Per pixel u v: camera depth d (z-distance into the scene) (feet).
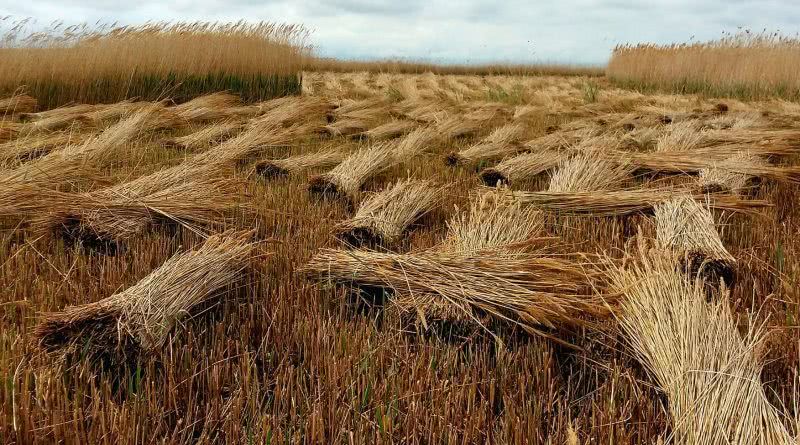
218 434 7.06
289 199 16.96
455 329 9.32
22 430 6.73
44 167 16.37
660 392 7.94
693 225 12.74
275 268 11.74
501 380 8.09
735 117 34.96
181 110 33.88
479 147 24.22
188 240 13.26
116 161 20.98
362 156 19.98
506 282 9.70
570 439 6.49
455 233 12.49
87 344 8.20
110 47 38.91
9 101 32.86
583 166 17.99
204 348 8.46
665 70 62.95
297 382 7.88
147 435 7.07
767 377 8.38
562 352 9.07
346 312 10.20
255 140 24.32
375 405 7.66
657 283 9.18
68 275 10.93
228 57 42.75
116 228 13.14
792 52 54.13
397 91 54.34
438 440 7.07
